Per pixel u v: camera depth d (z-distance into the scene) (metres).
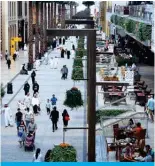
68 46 92.88
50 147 26.33
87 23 17.06
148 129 28.22
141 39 37.19
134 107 33.47
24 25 91.88
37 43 65.94
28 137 25.66
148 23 35.84
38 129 30.19
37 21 65.75
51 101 35.66
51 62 61.50
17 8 84.56
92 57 12.89
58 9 112.06
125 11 59.22
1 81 48.94
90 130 13.05
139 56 56.56
